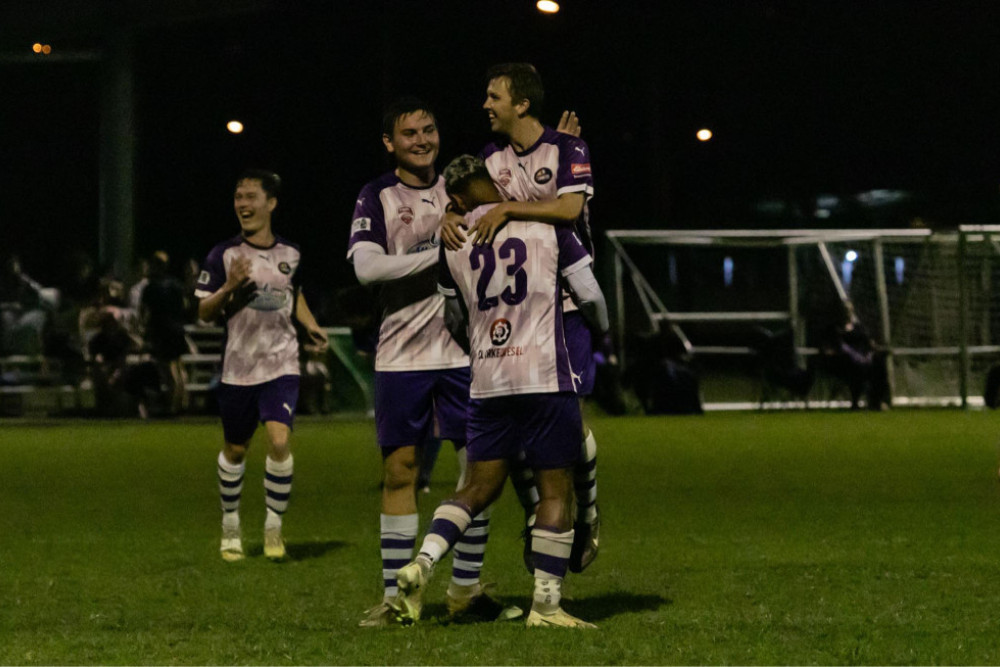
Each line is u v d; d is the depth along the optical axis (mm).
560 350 19141
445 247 19594
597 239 124688
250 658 17516
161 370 80188
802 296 96938
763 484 41969
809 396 89938
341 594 23234
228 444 28344
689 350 88812
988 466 47250
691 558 26875
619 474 45469
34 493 41812
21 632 19672
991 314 92750
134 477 46938
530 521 21906
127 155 100812
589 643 18219
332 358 86375
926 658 17234
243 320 28281
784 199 132375
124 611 21578
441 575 25250
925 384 92125
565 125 21359
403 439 21109
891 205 128500
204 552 28953
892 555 27031
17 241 134750
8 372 84312
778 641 18344
